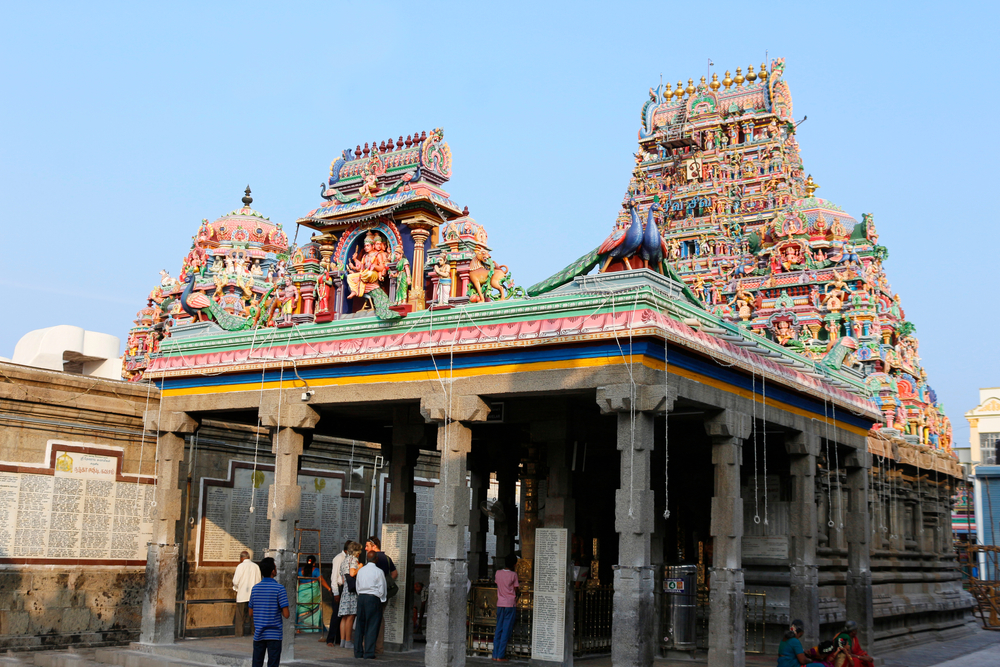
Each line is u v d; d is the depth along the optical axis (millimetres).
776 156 46875
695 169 48875
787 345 25406
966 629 34719
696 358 16594
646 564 15266
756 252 43875
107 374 30203
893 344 42406
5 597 19875
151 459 23047
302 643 21672
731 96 49625
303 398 19000
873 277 41562
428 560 31406
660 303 15969
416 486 31219
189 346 21016
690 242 46969
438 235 19344
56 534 20938
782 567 23344
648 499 15398
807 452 20578
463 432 17312
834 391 21781
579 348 16062
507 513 24469
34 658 19547
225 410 20312
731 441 17500
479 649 19938
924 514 35969
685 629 21234
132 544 22438
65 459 21250
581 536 24953
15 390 20281
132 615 22281
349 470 28609
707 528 25750
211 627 23047
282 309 20094
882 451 29391
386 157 19859
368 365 18375
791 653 16125
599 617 20453
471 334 17156
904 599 29859
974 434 64375
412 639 21328
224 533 24500
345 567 21281
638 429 15453
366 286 19094
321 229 20406
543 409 19312
